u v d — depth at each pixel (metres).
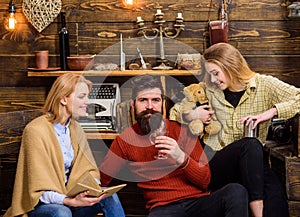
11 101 3.73
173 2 3.56
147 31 3.59
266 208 2.80
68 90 2.64
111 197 2.66
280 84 2.94
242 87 2.98
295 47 3.52
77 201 2.45
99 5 3.61
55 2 3.61
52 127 2.63
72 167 2.71
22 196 2.53
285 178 2.93
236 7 3.53
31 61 3.70
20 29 3.69
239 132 2.98
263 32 3.53
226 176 2.83
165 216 2.58
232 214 2.47
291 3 3.49
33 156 2.51
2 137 2.86
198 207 2.59
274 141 3.36
